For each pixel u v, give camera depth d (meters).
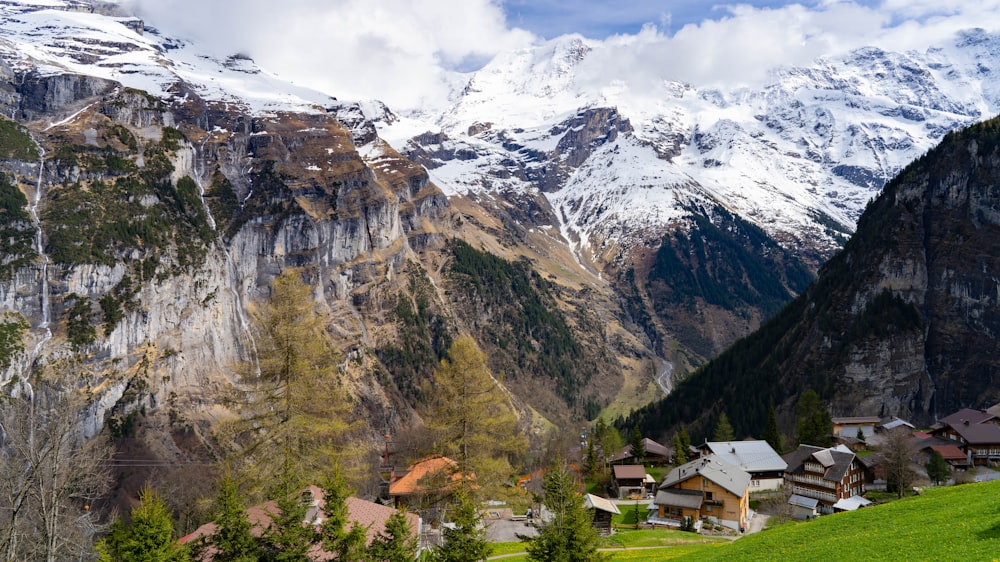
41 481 51.16
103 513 142.50
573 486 58.16
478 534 57.34
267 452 58.19
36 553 55.09
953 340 185.50
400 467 118.94
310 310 61.22
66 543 56.38
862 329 190.50
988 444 121.00
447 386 67.94
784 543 63.59
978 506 56.50
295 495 51.25
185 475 171.62
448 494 68.19
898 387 183.62
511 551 79.75
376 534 53.41
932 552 45.94
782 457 129.12
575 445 179.38
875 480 117.75
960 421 129.25
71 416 54.75
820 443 146.25
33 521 57.25
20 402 54.62
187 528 102.12
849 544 54.78
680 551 78.69
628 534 95.25
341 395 61.47
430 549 63.66
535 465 158.62
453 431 68.44
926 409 182.25
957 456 117.56
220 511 50.94
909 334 186.88
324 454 59.97
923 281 195.25
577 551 53.75
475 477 68.50
